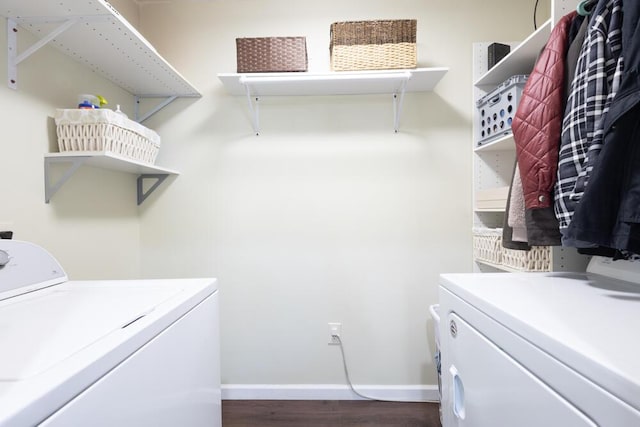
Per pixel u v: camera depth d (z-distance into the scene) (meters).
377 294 1.77
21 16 1.04
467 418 0.74
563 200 0.83
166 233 1.82
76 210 1.33
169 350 0.69
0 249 0.79
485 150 1.66
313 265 1.78
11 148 1.05
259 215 1.80
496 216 1.71
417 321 1.76
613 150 0.68
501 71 1.47
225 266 1.80
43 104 1.18
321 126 1.78
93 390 0.47
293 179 1.79
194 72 1.80
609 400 0.37
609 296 0.68
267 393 1.77
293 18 1.76
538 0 1.70
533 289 0.75
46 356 0.48
